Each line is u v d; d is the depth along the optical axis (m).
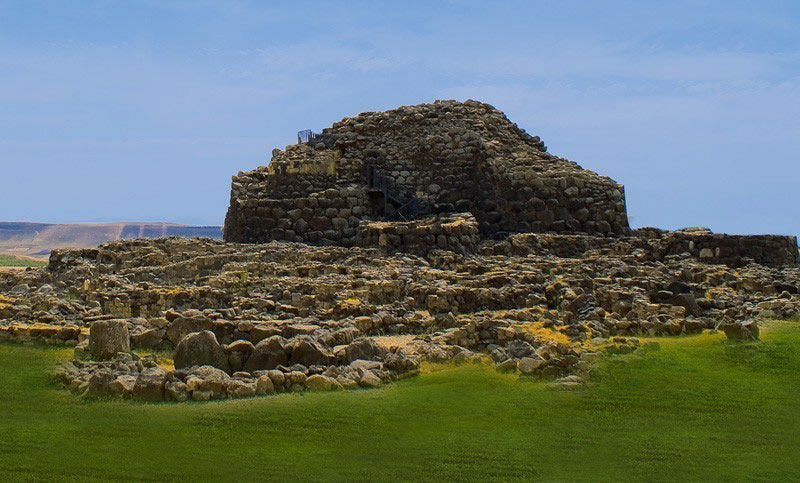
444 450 25.27
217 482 23.22
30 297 43.19
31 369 31.56
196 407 27.66
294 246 61.47
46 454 24.70
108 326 32.88
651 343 35.03
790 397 30.08
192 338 30.61
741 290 48.88
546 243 63.06
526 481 23.62
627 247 63.44
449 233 59.19
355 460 24.50
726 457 25.42
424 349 33.03
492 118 76.25
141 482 23.19
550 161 72.38
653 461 25.06
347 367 30.34
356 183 72.69
